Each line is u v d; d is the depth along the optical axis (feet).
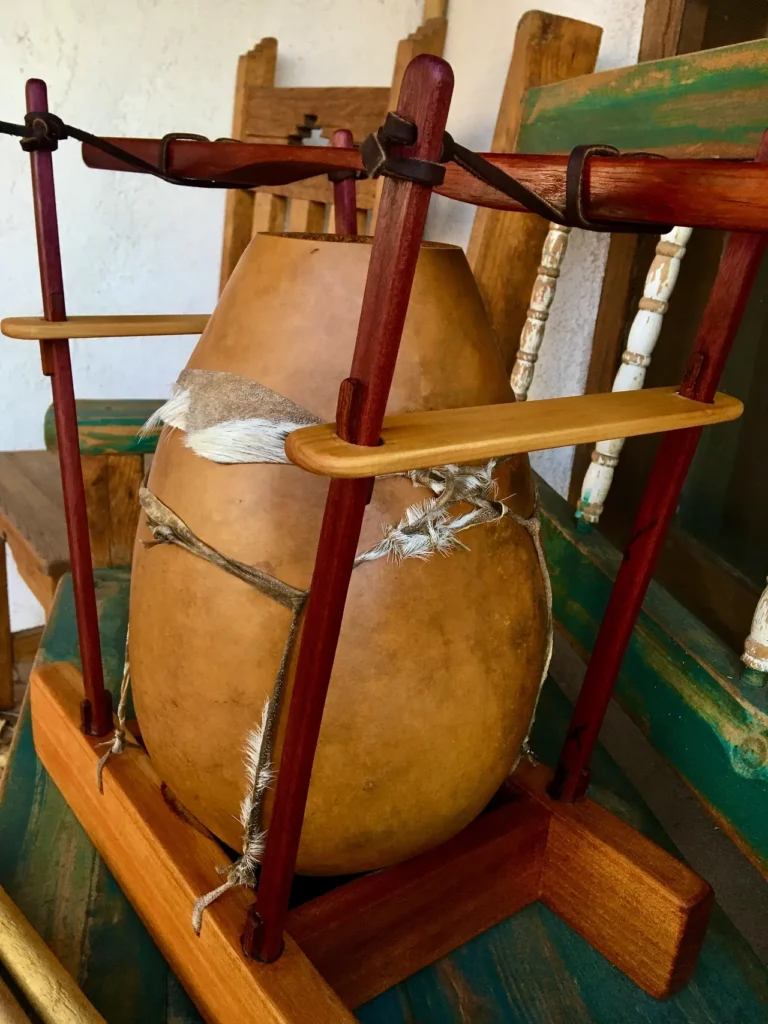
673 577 2.68
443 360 1.23
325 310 1.19
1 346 4.06
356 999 1.38
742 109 1.69
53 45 3.62
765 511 2.42
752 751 1.52
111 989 1.37
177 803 1.50
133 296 4.22
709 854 2.44
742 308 1.18
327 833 1.27
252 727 1.22
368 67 3.79
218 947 1.23
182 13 3.80
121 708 1.58
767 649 1.53
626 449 2.83
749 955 1.57
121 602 2.67
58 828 1.73
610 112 2.07
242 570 1.19
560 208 0.99
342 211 1.71
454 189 1.10
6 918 1.35
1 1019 1.21
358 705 1.19
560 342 3.02
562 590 2.26
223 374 1.24
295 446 0.86
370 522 1.17
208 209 4.24
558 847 1.57
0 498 3.47
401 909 1.37
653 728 1.82
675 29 2.37
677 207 0.90
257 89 3.72
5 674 3.99
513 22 3.05
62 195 3.88
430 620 1.21
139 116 3.90
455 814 1.36
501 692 1.33
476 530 1.26
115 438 2.82
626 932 1.47
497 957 1.51
